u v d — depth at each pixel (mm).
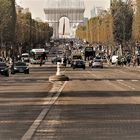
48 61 192625
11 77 79500
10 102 34969
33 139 19031
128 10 161125
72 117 25812
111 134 20141
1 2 126812
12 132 20812
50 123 23516
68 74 89062
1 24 127312
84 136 19688
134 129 21484
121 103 33531
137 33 127938
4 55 157500
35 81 65938
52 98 37781
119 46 175625
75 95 40781
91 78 73188
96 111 28594
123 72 99062
